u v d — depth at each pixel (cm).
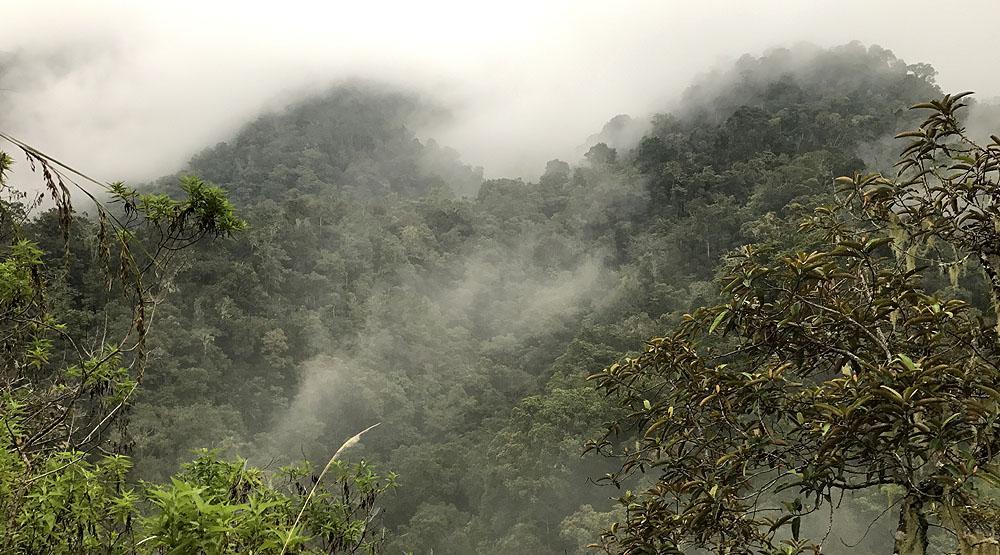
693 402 334
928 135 316
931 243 346
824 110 8850
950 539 939
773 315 314
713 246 6575
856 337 304
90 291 3988
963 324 330
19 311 325
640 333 5012
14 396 334
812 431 293
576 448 3162
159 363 4850
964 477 250
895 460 266
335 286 7400
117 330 3653
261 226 7175
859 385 265
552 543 3159
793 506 293
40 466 285
